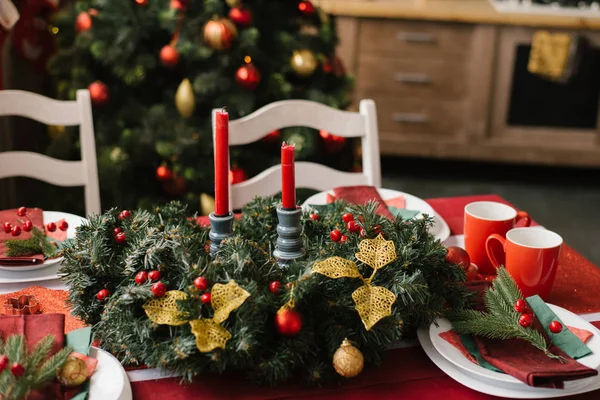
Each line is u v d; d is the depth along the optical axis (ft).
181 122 6.52
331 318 2.52
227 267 2.51
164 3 6.47
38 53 7.77
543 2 10.87
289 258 2.72
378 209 3.72
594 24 10.32
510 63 10.73
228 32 6.04
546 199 10.56
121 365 2.50
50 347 2.29
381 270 2.63
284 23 6.89
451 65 10.84
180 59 6.48
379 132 11.30
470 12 10.41
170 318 2.38
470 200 4.36
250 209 3.25
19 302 2.93
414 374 2.57
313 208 3.29
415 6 10.61
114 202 6.71
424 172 11.57
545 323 2.72
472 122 11.08
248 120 4.42
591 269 3.44
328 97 6.55
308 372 2.49
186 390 2.47
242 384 2.50
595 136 10.97
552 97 10.85
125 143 6.44
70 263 2.65
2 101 4.45
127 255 2.64
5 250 3.24
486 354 2.54
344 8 10.52
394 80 10.99
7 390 2.13
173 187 6.56
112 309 2.47
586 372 2.35
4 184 7.80
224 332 2.34
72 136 6.76
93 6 6.76
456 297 2.85
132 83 6.41
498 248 3.25
